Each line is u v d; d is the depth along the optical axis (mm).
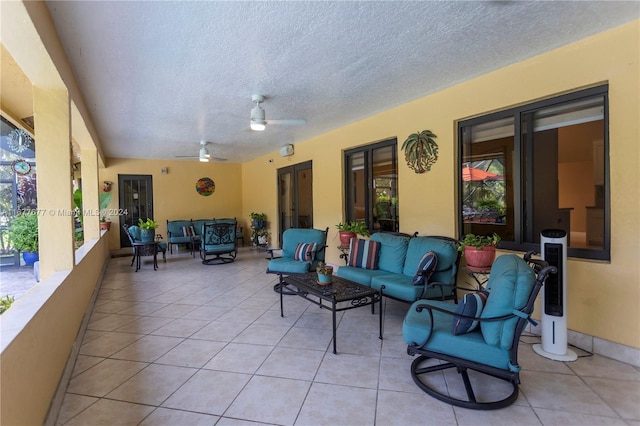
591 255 2604
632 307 2361
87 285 3631
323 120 4805
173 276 5578
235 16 2109
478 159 3480
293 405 1970
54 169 2553
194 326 3273
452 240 3488
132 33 2279
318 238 4742
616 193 2426
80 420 1850
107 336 3043
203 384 2211
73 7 1952
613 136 2428
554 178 3080
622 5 2088
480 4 2041
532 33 2426
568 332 2713
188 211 8852
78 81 3076
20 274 5805
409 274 3541
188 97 3637
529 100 2895
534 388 2100
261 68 2928
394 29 2318
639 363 2328
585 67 2535
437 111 3689
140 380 2270
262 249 8352
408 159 4066
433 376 2270
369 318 3453
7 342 1322
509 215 3268
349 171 5293
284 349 2729
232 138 5938
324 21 2193
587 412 1862
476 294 2047
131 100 3693
